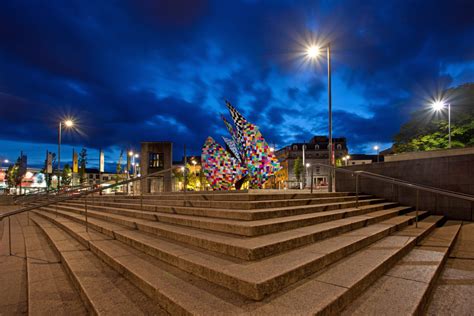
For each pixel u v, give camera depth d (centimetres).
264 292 266
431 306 306
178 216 616
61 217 1080
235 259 349
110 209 957
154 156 2894
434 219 834
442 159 969
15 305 352
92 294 320
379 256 397
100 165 3009
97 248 491
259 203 595
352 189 1208
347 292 275
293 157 6881
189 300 264
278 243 375
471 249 543
